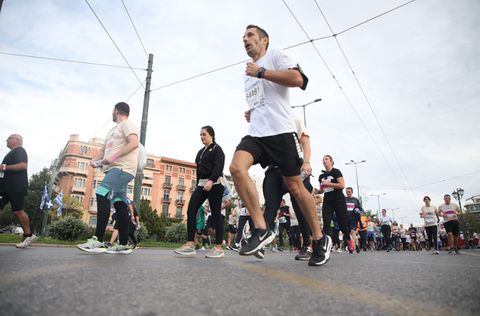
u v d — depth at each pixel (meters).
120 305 1.07
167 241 14.83
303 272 2.18
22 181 5.62
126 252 4.39
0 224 54.25
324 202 6.10
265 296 1.26
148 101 11.95
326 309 1.06
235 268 2.37
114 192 4.28
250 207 2.62
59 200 26.94
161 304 1.09
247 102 3.01
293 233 9.85
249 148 2.71
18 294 1.17
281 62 2.86
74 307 1.02
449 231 9.77
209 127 4.82
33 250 4.83
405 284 1.62
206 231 10.07
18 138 5.66
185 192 70.25
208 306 1.08
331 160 6.24
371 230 17.92
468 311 1.05
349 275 2.02
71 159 58.84
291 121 2.84
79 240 10.46
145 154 5.12
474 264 3.16
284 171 2.79
